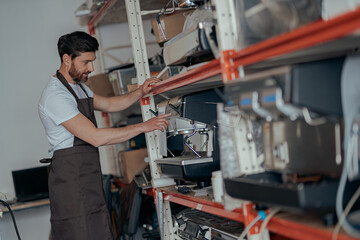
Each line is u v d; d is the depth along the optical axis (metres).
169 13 2.95
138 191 3.16
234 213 1.88
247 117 1.68
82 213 2.69
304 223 1.40
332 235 1.24
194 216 2.68
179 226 2.94
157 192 3.01
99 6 4.06
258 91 1.41
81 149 2.71
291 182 1.51
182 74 2.23
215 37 1.97
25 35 4.85
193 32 2.05
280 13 1.51
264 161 1.74
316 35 1.23
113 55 4.96
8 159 4.74
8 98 4.77
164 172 2.77
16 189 4.34
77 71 2.74
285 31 1.51
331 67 1.31
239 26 1.71
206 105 2.40
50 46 4.91
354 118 1.27
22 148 4.78
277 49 1.41
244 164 1.74
